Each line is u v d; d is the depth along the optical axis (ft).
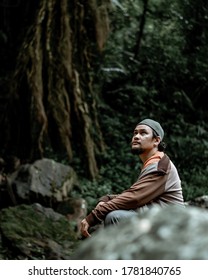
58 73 31.45
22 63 31.35
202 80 38.50
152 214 4.33
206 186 30.99
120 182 30.27
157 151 13.61
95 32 31.86
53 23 31.86
